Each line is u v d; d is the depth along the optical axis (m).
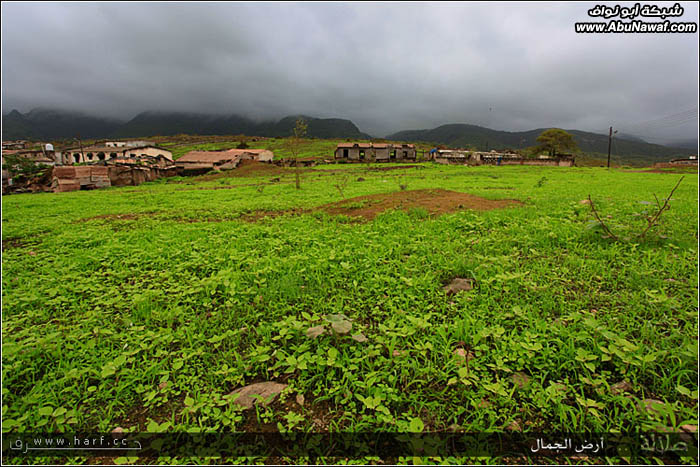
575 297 3.55
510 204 9.32
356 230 6.75
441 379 2.36
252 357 2.66
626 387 2.26
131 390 2.41
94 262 5.32
